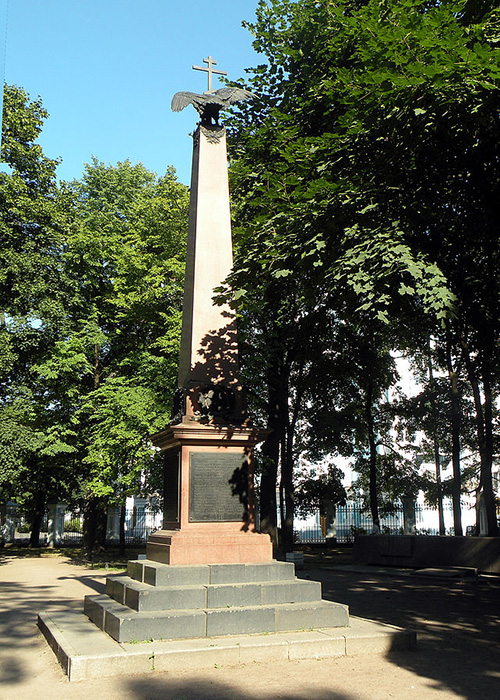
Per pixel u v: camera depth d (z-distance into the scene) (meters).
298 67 17.19
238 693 6.16
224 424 9.86
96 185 31.28
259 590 8.50
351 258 10.55
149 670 6.99
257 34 17.83
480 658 7.70
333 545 35.88
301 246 11.28
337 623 8.40
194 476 9.52
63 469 31.81
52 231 25.66
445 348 15.59
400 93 10.14
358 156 11.92
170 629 7.64
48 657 7.77
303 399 30.27
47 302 24.58
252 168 16.67
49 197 27.77
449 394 29.72
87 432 27.53
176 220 25.11
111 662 6.88
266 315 19.92
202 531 9.38
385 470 33.88
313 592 8.78
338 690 6.29
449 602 13.10
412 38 9.81
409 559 21.27
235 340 10.87
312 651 7.62
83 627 8.73
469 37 9.41
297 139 13.45
